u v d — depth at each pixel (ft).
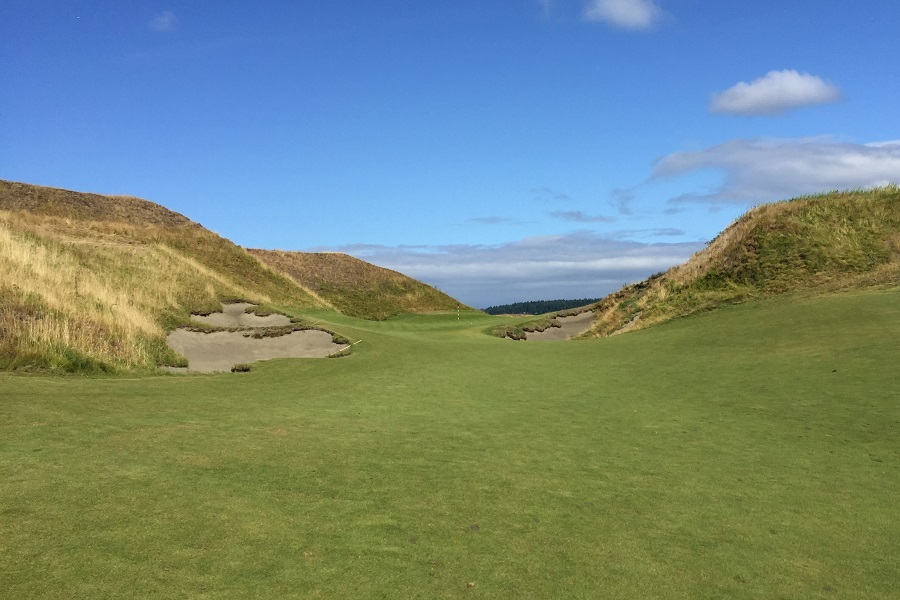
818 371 37.29
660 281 110.52
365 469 19.76
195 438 22.30
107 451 19.54
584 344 64.95
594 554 14.16
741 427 27.50
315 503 16.21
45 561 11.90
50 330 42.78
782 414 29.40
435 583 12.26
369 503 16.52
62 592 10.86
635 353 54.60
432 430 26.48
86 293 58.85
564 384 40.22
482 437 25.39
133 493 15.80
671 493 18.74
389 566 12.84
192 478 17.44
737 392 34.76
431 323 127.44
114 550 12.56
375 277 188.85
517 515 16.35
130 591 11.05
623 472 20.79
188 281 94.12
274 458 20.31
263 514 15.11
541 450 23.45
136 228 128.47
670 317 87.25
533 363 50.93
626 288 121.19
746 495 18.74
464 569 12.96
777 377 37.32
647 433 26.55
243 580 11.76
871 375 34.58
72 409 25.76
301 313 113.91
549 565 13.46
